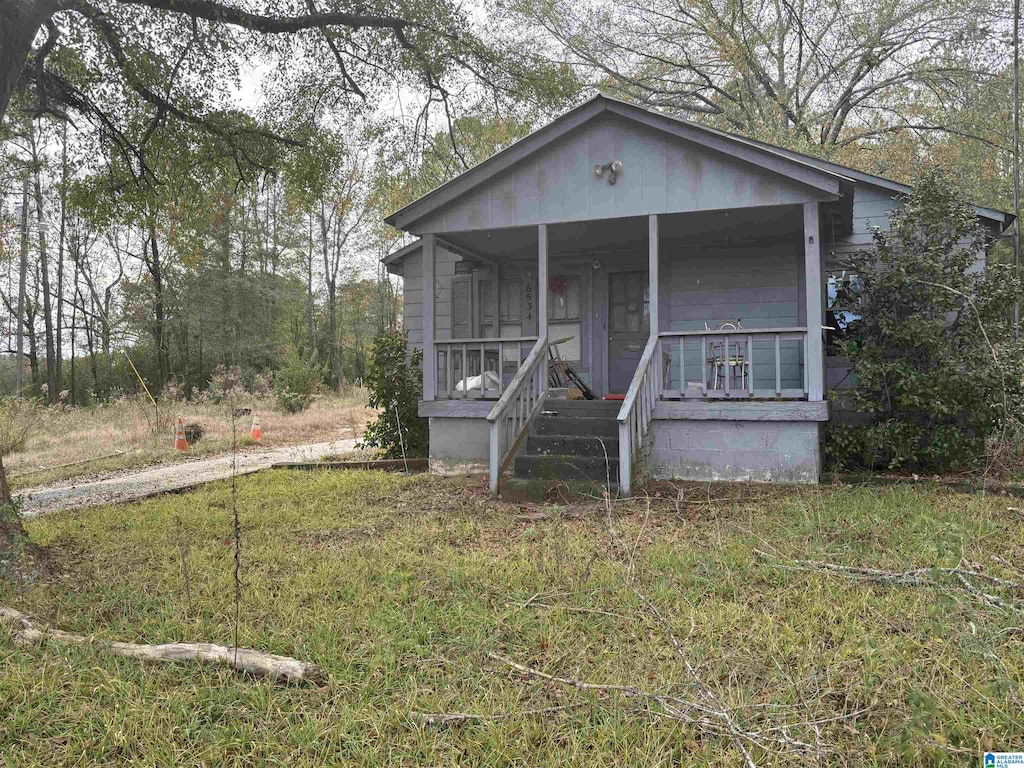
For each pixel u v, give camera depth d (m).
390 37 10.96
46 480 12.37
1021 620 4.05
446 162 16.86
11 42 6.52
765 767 2.90
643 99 27.09
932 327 8.15
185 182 11.19
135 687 3.69
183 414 20.75
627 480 7.71
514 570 5.34
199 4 8.70
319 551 6.18
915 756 2.83
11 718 3.42
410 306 12.81
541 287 9.34
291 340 40.00
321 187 11.78
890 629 4.11
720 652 3.86
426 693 3.60
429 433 10.34
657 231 8.80
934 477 8.02
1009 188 18.53
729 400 8.54
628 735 3.13
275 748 3.16
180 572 5.65
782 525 6.29
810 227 8.17
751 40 24.92
